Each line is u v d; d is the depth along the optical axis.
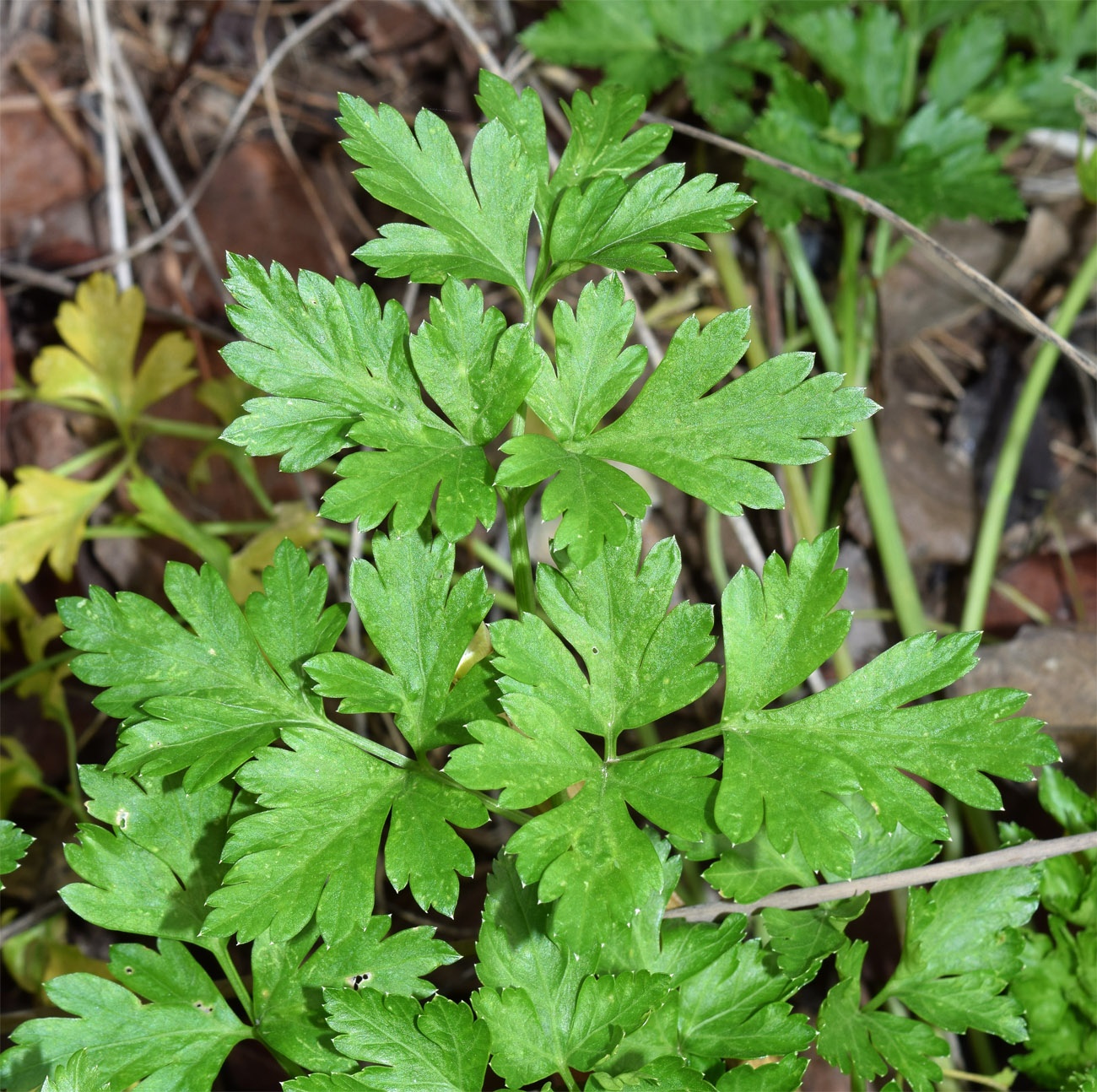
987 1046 0.48
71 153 0.65
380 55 0.67
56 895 0.51
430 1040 0.41
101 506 0.57
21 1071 0.42
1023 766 0.42
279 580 0.43
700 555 0.56
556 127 0.62
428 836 0.41
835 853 0.41
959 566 0.56
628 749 0.53
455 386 0.43
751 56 0.55
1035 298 0.59
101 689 0.54
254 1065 0.49
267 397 0.42
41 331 0.61
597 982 0.42
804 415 0.42
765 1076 0.42
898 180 0.54
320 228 0.63
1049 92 0.55
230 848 0.41
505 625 0.42
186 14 0.68
